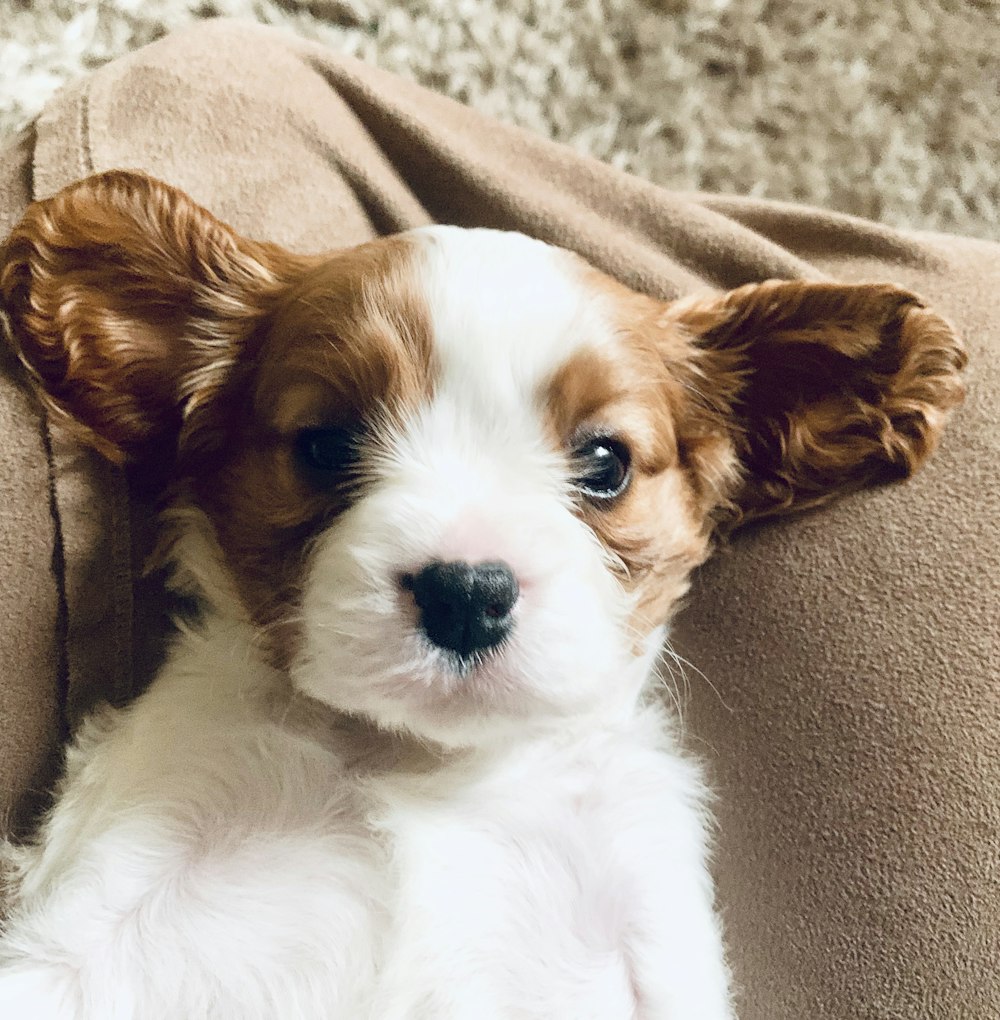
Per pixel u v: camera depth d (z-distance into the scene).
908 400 0.19
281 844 0.17
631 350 0.17
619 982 0.17
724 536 0.20
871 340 0.19
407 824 0.17
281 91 0.22
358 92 0.23
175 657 0.19
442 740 0.15
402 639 0.14
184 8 0.25
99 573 0.18
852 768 0.18
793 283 0.19
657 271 0.22
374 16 0.27
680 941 0.18
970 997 0.16
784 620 0.19
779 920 0.18
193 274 0.18
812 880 0.18
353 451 0.16
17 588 0.17
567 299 0.17
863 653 0.18
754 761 0.19
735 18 0.29
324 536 0.16
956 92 0.29
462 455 0.16
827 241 0.24
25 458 0.18
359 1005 0.16
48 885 0.17
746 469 0.20
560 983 0.17
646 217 0.23
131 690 0.19
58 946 0.16
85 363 0.18
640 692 0.20
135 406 0.19
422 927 0.17
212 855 0.17
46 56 0.25
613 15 0.29
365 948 0.17
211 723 0.18
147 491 0.19
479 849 0.18
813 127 0.29
